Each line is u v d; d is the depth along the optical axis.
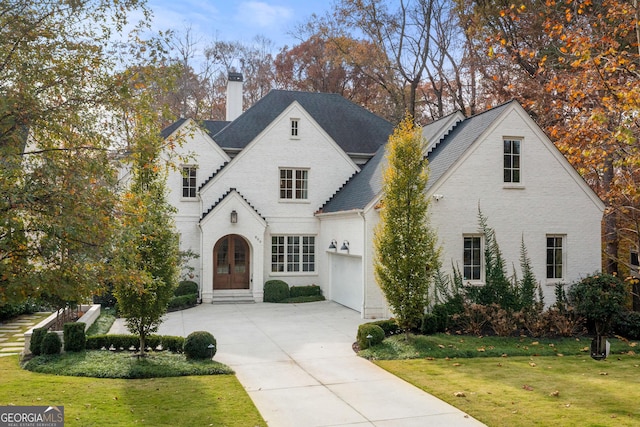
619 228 21.06
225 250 26.33
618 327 17.59
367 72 44.47
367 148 29.77
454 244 19.11
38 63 8.30
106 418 8.95
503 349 15.16
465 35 34.03
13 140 7.97
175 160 25.61
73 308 16.80
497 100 29.66
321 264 26.80
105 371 12.27
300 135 27.25
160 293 13.55
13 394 10.26
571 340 16.45
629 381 11.97
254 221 25.86
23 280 7.60
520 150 19.92
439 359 14.19
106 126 9.15
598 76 13.66
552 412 9.73
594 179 22.83
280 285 25.69
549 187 20.08
